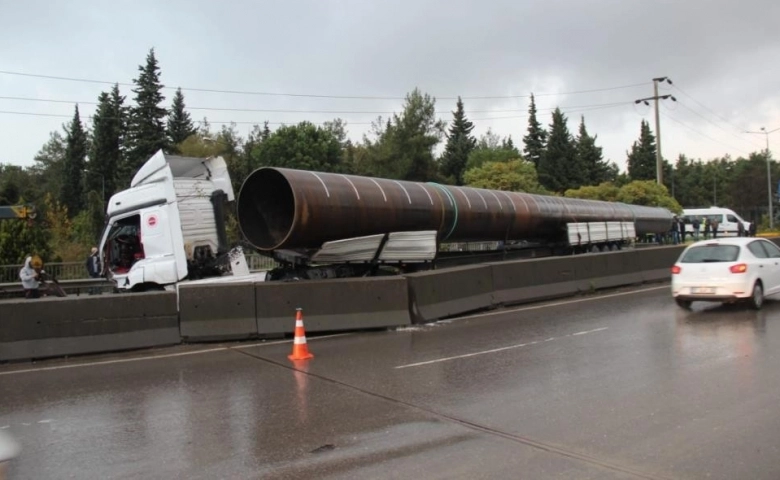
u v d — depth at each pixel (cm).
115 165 6575
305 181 1425
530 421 603
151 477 491
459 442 548
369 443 553
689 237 5256
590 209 2842
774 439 527
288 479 476
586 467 480
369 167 5812
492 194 2127
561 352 939
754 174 8481
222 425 623
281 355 994
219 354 1017
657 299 1587
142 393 767
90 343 1027
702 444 520
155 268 1409
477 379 783
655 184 4906
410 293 1284
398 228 1636
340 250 1500
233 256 1470
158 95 6056
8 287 2005
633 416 604
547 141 7844
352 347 1049
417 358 934
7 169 8150
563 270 1723
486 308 1477
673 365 819
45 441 586
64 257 2680
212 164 1532
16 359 973
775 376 741
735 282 1273
